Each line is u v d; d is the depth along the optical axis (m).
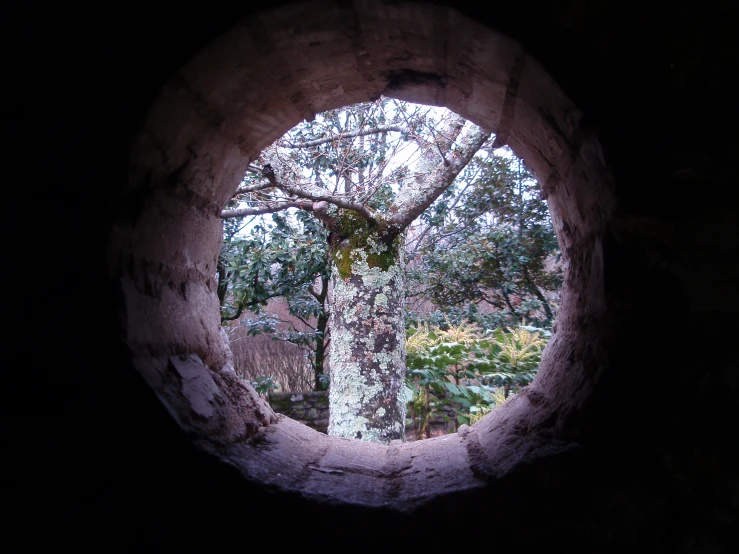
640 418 0.81
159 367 0.93
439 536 0.84
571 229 1.09
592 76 0.79
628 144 0.79
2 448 0.82
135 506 0.82
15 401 0.83
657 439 0.80
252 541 0.84
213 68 0.89
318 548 0.84
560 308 1.22
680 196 0.78
